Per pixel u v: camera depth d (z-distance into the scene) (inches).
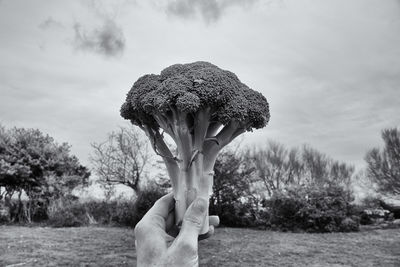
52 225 611.2
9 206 667.4
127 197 688.4
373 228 657.6
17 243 417.7
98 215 659.4
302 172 932.6
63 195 680.4
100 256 350.9
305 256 375.9
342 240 498.3
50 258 337.1
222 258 354.9
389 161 792.9
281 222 622.2
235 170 660.7
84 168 776.3
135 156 751.1
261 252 393.1
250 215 661.3
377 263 347.9
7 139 682.2
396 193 791.1
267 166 900.0
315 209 593.0
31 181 683.4
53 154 710.5
